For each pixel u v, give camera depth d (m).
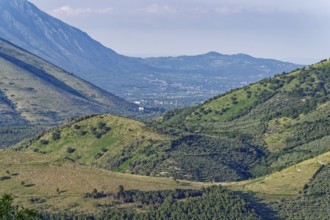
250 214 195.50
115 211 195.75
